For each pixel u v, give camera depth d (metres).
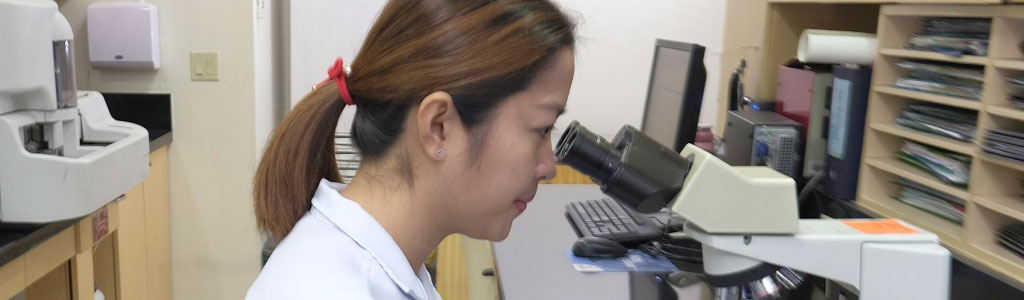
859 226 1.10
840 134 1.77
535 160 0.74
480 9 0.69
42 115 1.80
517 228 1.80
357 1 3.39
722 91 2.62
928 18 1.62
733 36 2.52
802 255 1.04
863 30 2.25
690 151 1.05
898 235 1.05
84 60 2.86
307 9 3.39
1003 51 1.37
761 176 1.04
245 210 3.02
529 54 0.69
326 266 0.66
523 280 1.42
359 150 0.76
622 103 3.47
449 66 0.68
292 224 0.78
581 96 3.45
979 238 1.45
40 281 1.98
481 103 0.69
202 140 2.96
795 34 2.23
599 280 1.43
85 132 2.29
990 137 1.38
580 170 1.03
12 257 1.65
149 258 2.80
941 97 1.50
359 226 0.70
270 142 0.79
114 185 1.96
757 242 1.03
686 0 3.39
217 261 3.07
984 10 1.38
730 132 2.00
